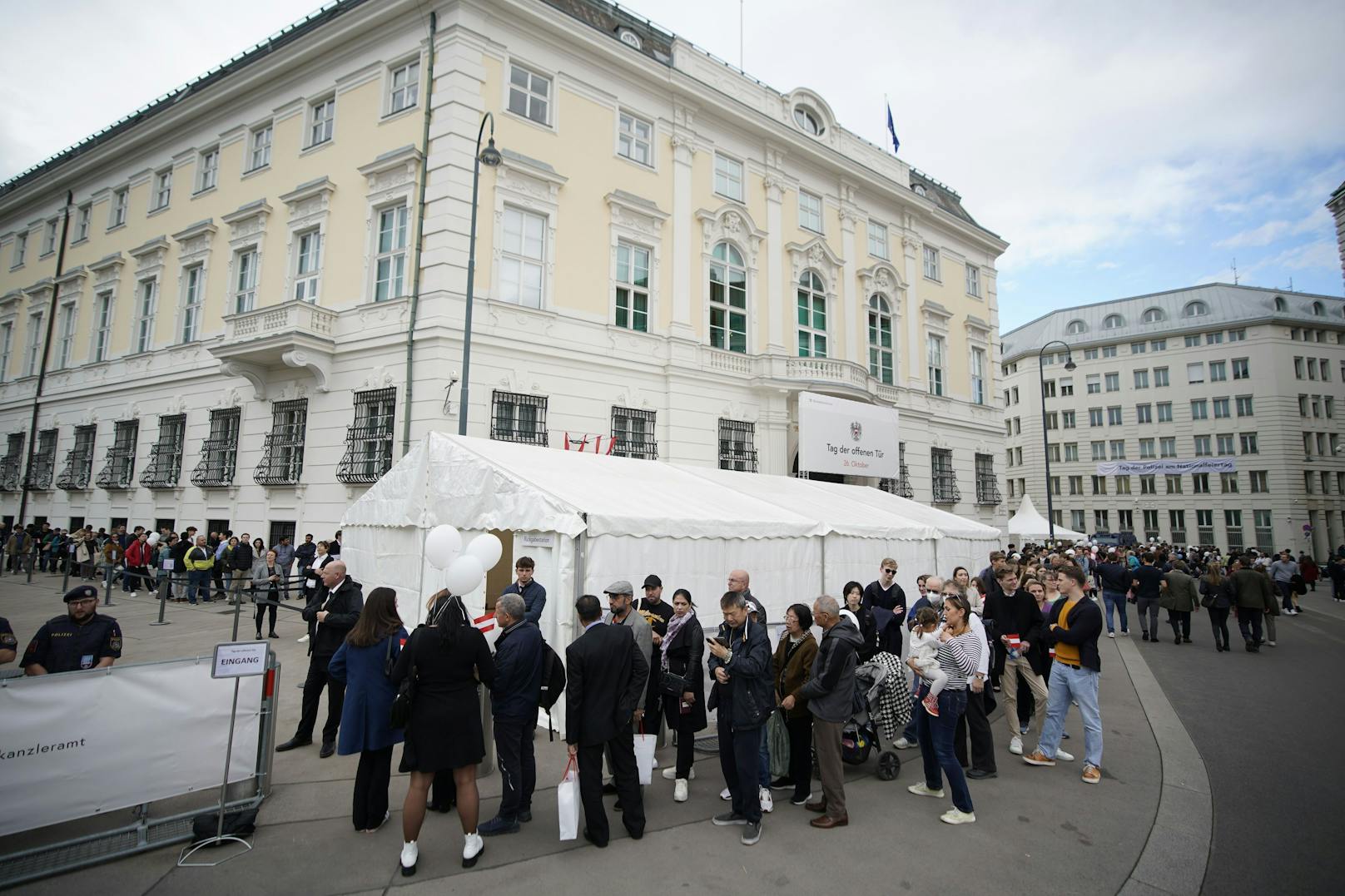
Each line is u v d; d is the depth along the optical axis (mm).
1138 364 56406
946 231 27297
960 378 27078
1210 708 8422
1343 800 5434
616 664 4730
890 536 11633
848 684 5055
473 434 14203
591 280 16469
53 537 19828
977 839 4742
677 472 12234
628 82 17734
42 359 23312
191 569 14375
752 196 20234
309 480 15438
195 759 4652
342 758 6164
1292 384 51469
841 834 4828
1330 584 37438
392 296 15164
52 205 24578
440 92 14844
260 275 17453
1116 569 14812
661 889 4031
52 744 4102
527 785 4965
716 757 6688
